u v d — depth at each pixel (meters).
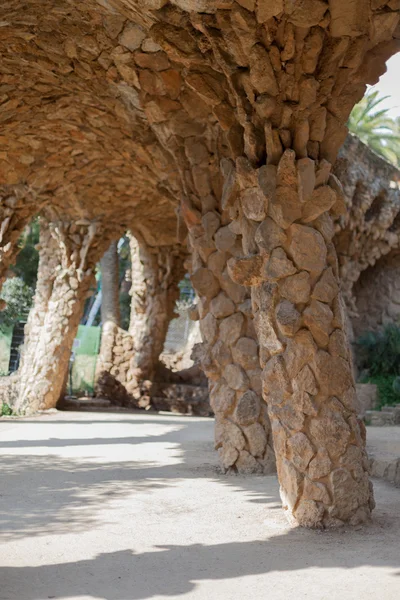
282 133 5.00
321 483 4.89
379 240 17.28
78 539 4.41
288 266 5.05
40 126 10.09
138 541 4.41
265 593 3.36
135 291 21.27
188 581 3.56
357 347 18.00
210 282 7.46
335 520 4.84
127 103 8.09
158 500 5.81
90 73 7.79
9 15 6.79
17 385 17.50
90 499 5.80
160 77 6.93
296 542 4.43
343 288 17.11
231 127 5.59
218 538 4.52
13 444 9.77
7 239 13.10
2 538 4.40
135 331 21.39
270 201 5.05
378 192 16.45
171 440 10.66
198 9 4.82
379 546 4.32
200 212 7.49
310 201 5.05
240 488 6.42
